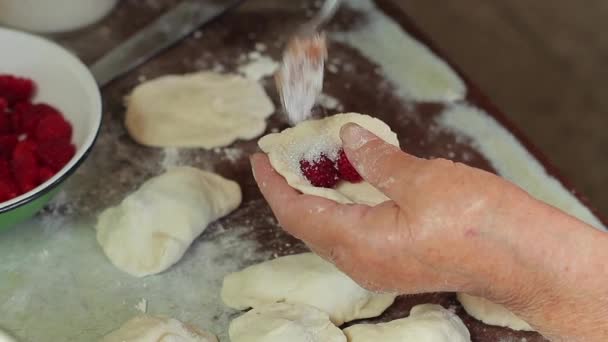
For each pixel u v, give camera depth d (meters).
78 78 0.71
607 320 0.58
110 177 0.73
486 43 1.40
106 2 0.83
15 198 0.64
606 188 1.25
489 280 0.58
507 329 0.66
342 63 0.81
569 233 0.56
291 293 0.66
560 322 0.59
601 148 1.29
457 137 0.77
